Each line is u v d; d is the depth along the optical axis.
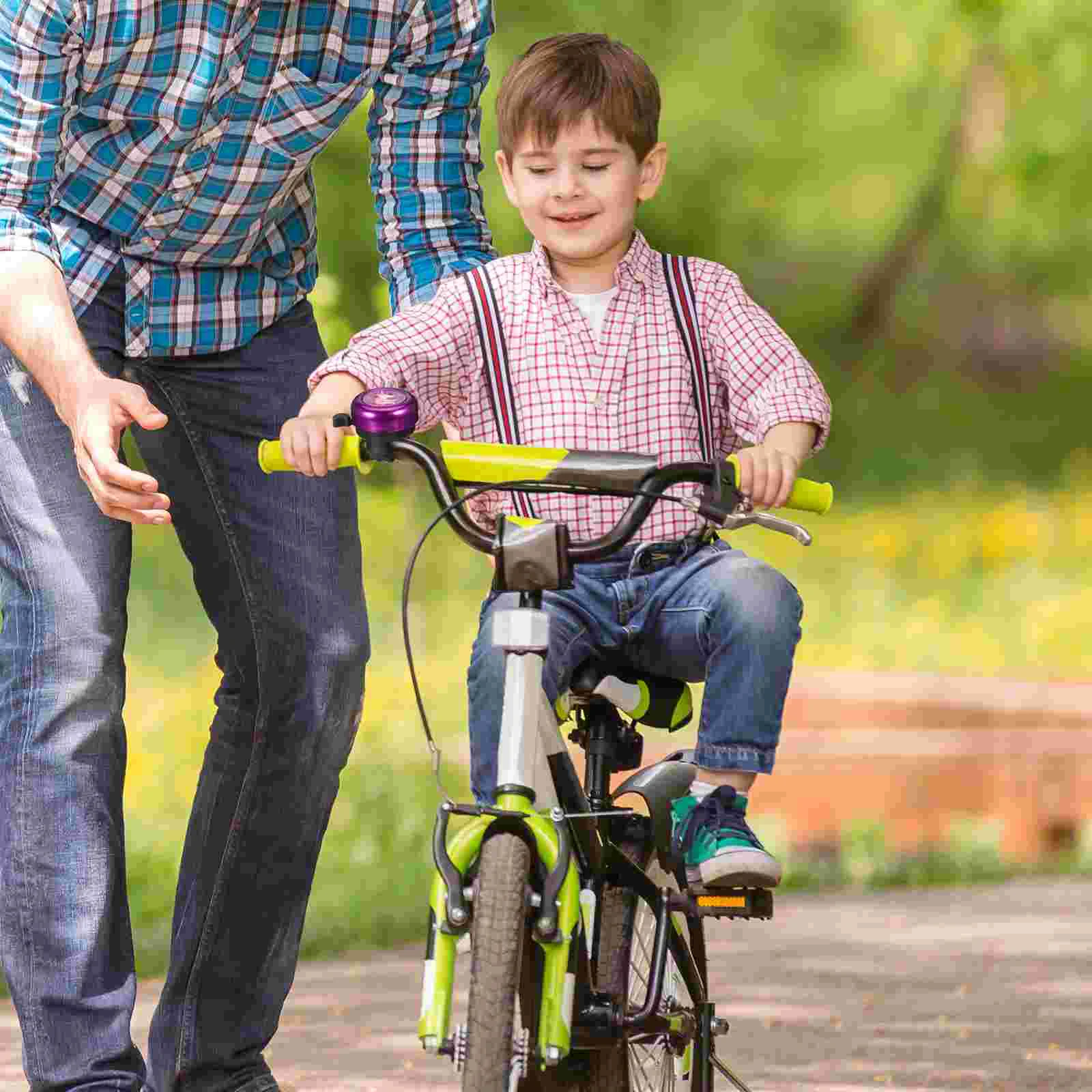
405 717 27.94
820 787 27.00
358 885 21.38
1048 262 71.56
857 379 73.00
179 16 9.07
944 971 16.50
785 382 9.00
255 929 10.27
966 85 63.88
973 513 52.97
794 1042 13.22
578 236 9.11
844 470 64.12
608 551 7.55
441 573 37.62
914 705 28.56
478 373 9.21
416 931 20.17
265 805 10.16
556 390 9.14
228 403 10.13
